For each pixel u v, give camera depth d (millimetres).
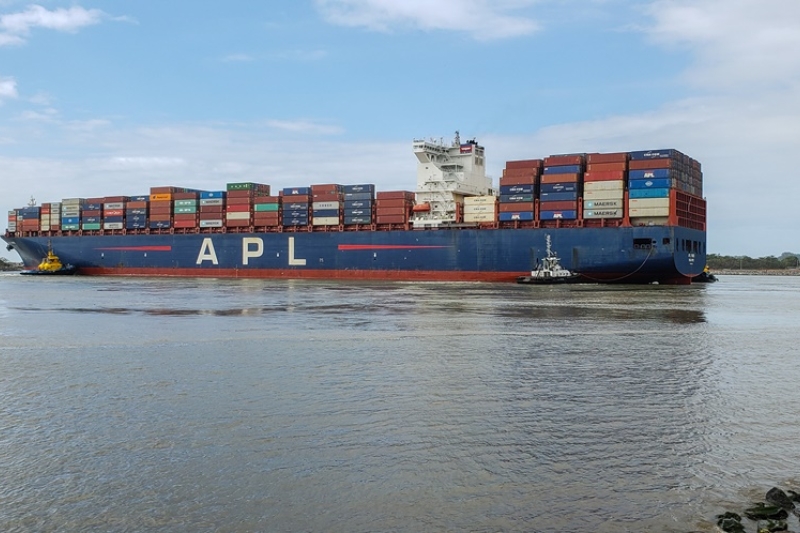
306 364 22156
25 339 28516
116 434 14008
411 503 10508
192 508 10328
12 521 9852
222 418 15219
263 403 16625
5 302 49844
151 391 17969
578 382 19234
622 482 11352
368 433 14094
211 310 41938
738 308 45719
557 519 9938
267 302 47938
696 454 12789
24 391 17969
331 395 17500
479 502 10547
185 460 12414
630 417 15398
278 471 11859
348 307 43469
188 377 19938
